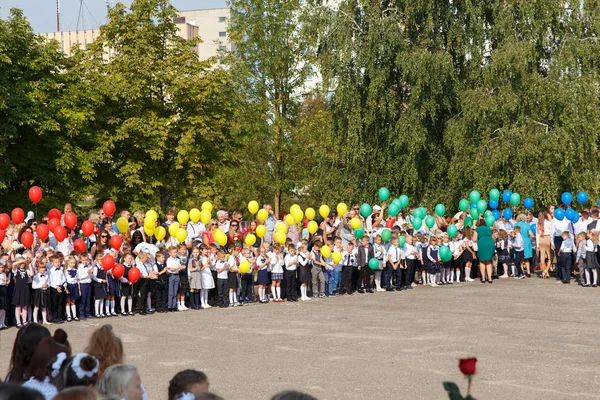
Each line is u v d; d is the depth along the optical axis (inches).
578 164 1087.0
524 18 1103.0
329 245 872.9
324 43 1192.8
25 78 1286.9
